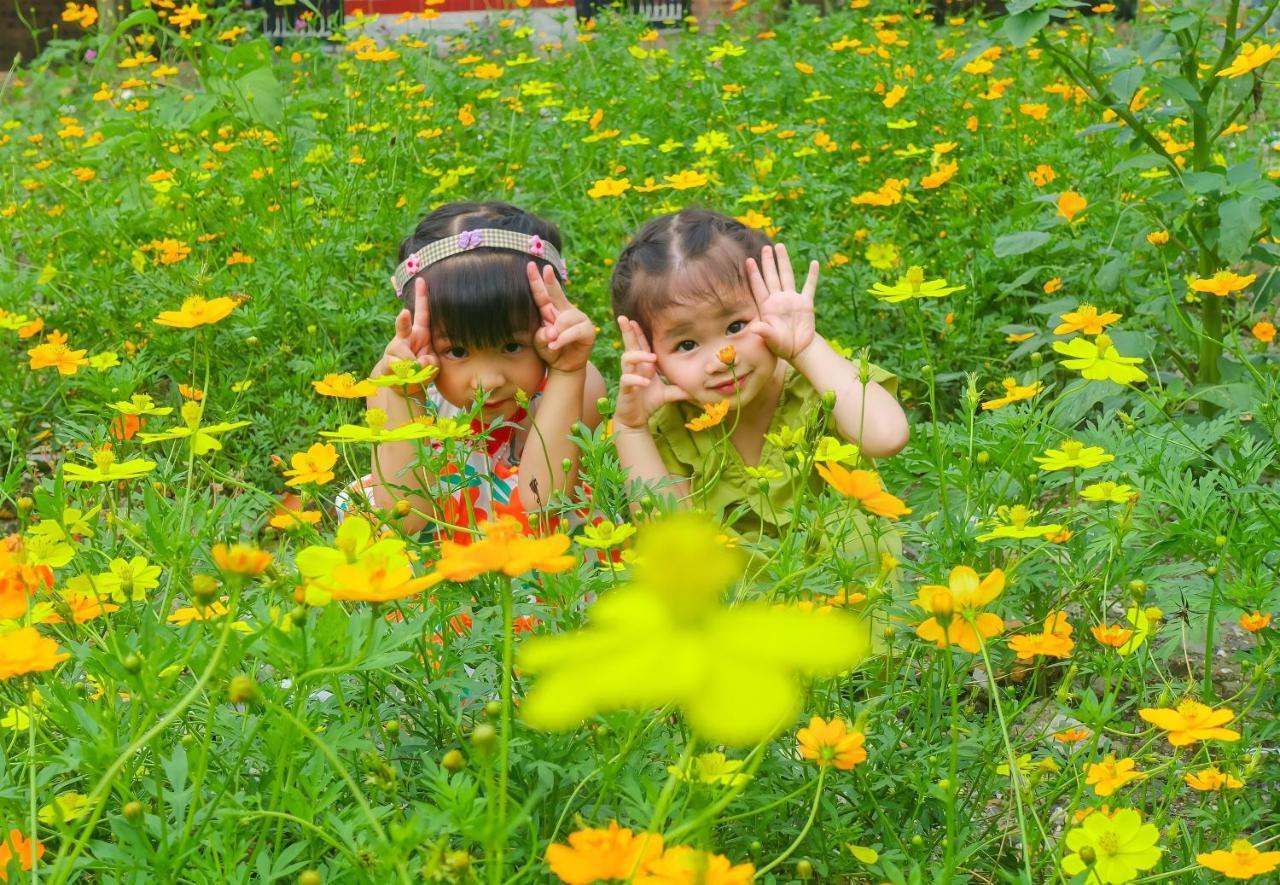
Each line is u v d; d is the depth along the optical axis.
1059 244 4.25
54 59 9.43
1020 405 2.51
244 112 6.61
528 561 1.07
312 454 2.02
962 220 4.73
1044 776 1.85
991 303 4.43
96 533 2.12
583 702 0.59
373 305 4.29
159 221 5.50
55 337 3.42
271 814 1.38
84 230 5.25
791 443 1.92
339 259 4.65
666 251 2.79
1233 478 2.33
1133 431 2.43
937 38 8.74
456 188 5.60
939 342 4.16
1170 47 3.57
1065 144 5.33
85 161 6.53
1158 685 2.48
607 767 1.46
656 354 2.85
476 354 2.91
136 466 1.94
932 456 2.41
